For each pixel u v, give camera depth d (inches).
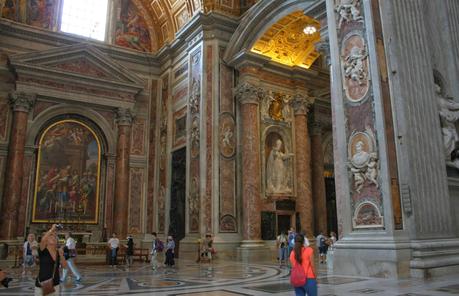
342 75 415.8
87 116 794.8
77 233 714.2
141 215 812.0
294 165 721.0
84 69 790.5
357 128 390.0
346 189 389.7
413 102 384.5
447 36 469.4
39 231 711.7
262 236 655.1
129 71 828.0
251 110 677.3
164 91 848.3
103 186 792.3
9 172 697.0
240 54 676.7
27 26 760.3
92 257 698.8
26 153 726.5
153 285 340.2
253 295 269.1
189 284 342.0
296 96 738.8
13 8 766.5
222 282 349.7
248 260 612.1
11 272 499.5
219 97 692.7
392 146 366.9
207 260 605.6
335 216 866.8
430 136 386.9
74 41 802.2
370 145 374.6
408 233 350.6
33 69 735.1
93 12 854.5
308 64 759.7
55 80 759.7
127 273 458.6
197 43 735.7
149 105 864.3
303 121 735.7
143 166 832.9
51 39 783.7
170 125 806.5
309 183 717.3
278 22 641.6
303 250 183.6
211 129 679.7
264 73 713.0
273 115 713.0
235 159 684.7
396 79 382.3
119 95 818.8
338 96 413.1
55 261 203.2
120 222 770.8
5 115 727.7
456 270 348.2
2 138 717.3
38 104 752.3
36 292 196.9
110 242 596.7
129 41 869.2
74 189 762.2
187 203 695.1
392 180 357.1
